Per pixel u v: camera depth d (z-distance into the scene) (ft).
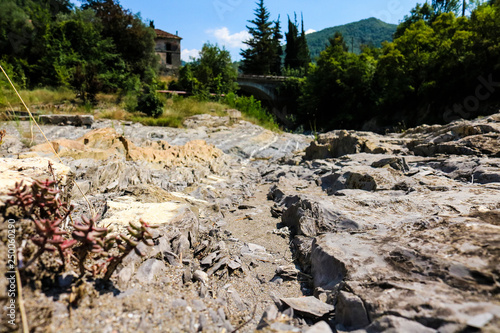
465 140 23.52
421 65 107.65
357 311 6.01
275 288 8.85
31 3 100.37
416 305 5.50
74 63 77.30
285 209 15.85
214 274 8.87
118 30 92.63
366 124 122.31
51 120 42.91
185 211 11.00
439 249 7.16
